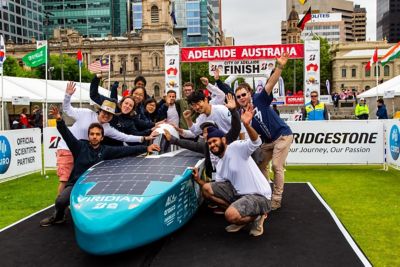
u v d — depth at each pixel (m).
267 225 5.95
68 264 4.64
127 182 4.99
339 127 10.87
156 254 4.85
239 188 5.30
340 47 90.00
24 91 23.03
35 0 108.31
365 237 5.46
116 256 4.79
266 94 6.61
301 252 4.84
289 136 6.75
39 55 19.72
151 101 8.70
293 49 18.00
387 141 10.73
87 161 5.93
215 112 6.47
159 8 89.31
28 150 10.86
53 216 6.14
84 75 73.50
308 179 9.77
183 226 5.82
